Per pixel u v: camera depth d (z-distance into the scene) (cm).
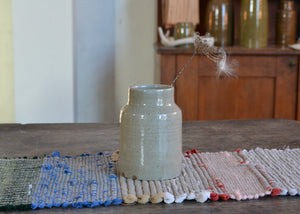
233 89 238
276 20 262
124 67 296
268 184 86
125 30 292
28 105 264
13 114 274
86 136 128
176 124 88
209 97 238
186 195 81
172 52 230
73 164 98
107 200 79
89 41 287
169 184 86
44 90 263
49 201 78
